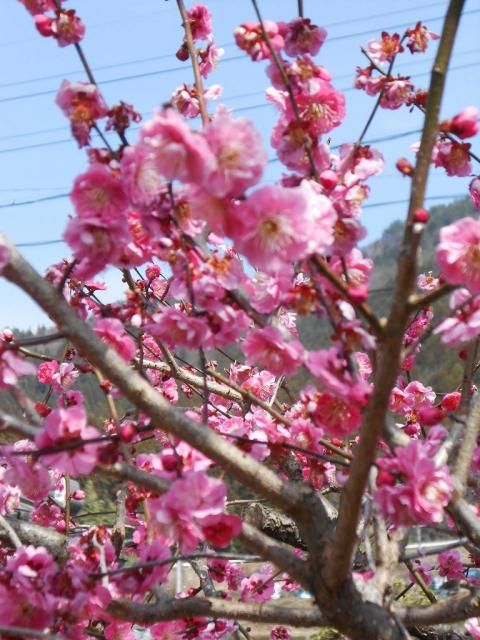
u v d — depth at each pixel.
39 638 0.47
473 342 0.55
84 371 0.62
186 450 0.50
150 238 0.50
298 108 0.51
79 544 0.56
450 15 0.43
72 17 0.51
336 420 0.48
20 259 0.46
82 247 0.47
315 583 0.48
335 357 0.45
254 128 0.43
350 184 0.50
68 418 0.46
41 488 0.52
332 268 0.50
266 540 0.49
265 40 0.50
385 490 0.46
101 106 0.48
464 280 0.45
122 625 0.60
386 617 0.48
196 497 0.46
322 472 0.56
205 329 0.49
